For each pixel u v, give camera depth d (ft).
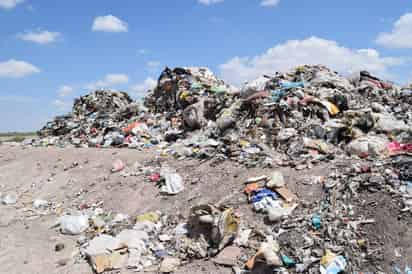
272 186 27.17
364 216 22.45
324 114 37.81
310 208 24.67
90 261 24.73
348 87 45.75
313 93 41.29
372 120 35.86
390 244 20.43
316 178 27.35
